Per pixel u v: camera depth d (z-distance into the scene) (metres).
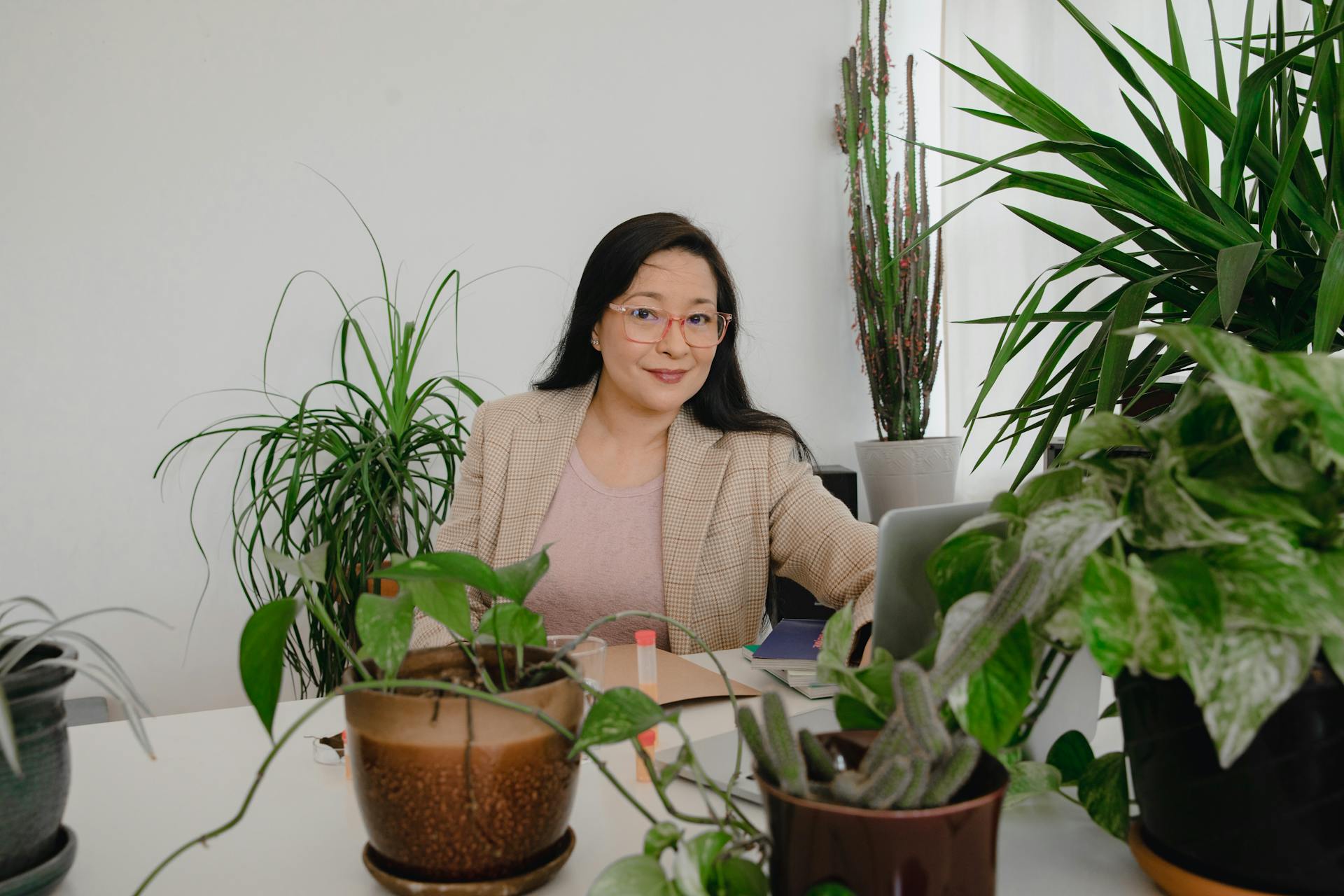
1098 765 0.60
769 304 3.20
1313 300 1.46
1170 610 0.44
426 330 2.62
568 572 1.51
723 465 1.50
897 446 2.88
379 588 2.21
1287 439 0.47
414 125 2.73
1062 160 2.81
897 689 0.41
